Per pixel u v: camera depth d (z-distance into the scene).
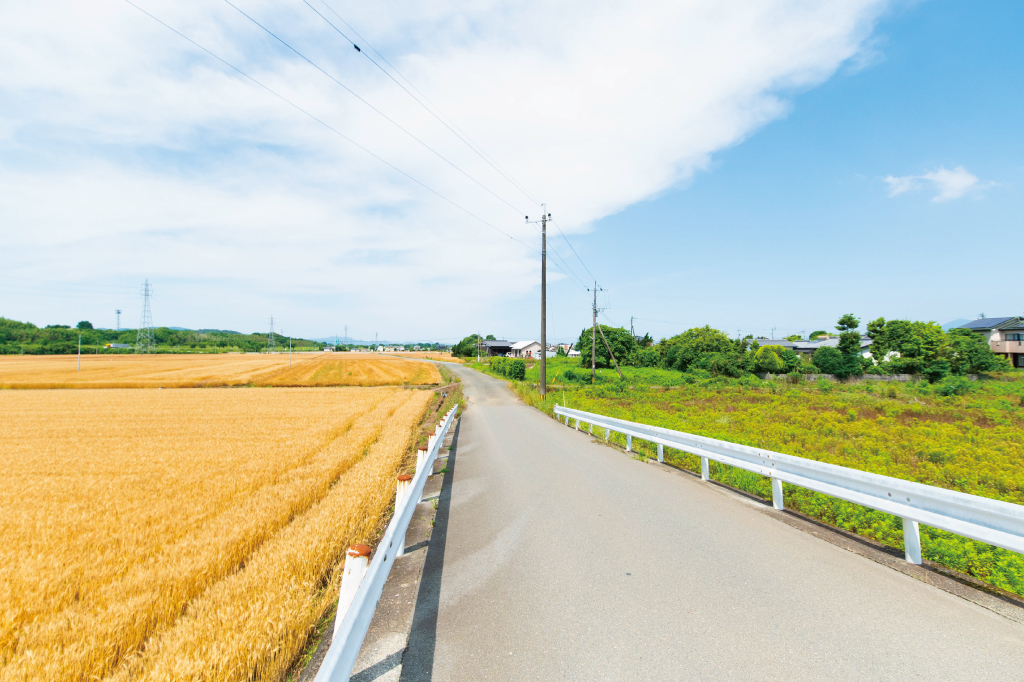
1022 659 2.78
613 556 4.54
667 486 7.45
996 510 3.53
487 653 2.93
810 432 11.81
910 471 7.88
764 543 4.88
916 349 40.06
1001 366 42.84
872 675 2.63
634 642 3.03
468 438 13.09
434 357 116.50
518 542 4.98
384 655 2.93
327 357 106.25
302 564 4.18
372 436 12.94
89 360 79.00
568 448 11.27
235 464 9.75
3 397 29.02
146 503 6.87
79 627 3.40
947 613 3.37
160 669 2.74
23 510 6.61
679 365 54.66
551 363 63.28
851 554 4.57
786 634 3.10
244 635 2.99
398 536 3.93
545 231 27.58
